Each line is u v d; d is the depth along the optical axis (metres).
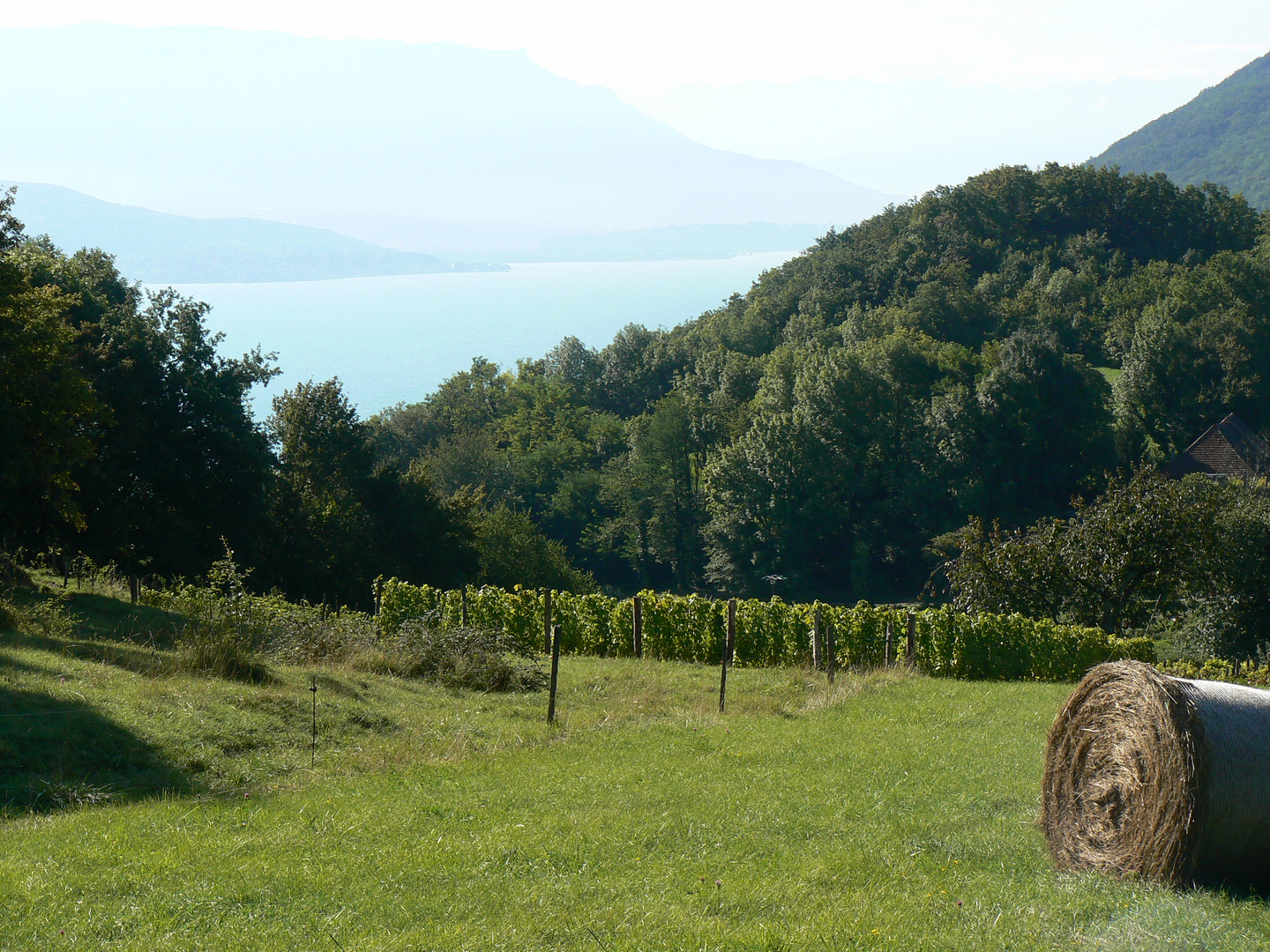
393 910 6.63
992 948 5.93
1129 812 7.75
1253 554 35.72
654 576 94.12
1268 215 130.50
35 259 32.16
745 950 5.86
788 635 23.77
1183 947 6.02
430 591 26.66
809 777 11.17
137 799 9.49
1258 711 7.39
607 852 8.08
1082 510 32.72
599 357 140.00
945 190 134.00
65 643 14.83
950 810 9.73
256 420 42.16
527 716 15.08
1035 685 22.56
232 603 18.38
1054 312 101.12
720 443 90.75
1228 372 78.38
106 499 32.94
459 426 116.75
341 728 12.76
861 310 112.19
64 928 6.06
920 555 75.75
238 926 6.26
